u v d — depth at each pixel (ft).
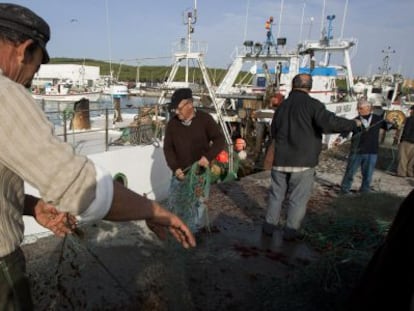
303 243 13.65
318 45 47.62
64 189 3.10
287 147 13.11
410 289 5.50
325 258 10.79
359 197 18.40
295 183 13.34
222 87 47.88
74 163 3.17
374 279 6.33
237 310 9.25
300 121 12.55
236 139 41.91
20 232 4.34
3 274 4.14
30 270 10.69
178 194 13.15
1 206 3.90
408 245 5.72
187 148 13.12
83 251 11.74
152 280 10.26
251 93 48.47
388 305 5.93
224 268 11.43
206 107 41.73
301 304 9.23
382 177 27.17
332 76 47.98
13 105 3.09
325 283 9.74
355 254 10.80
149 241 13.07
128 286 10.05
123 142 22.13
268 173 26.27
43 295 9.07
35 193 12.82
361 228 13.66
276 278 10.88
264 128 40.88
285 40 43.60
